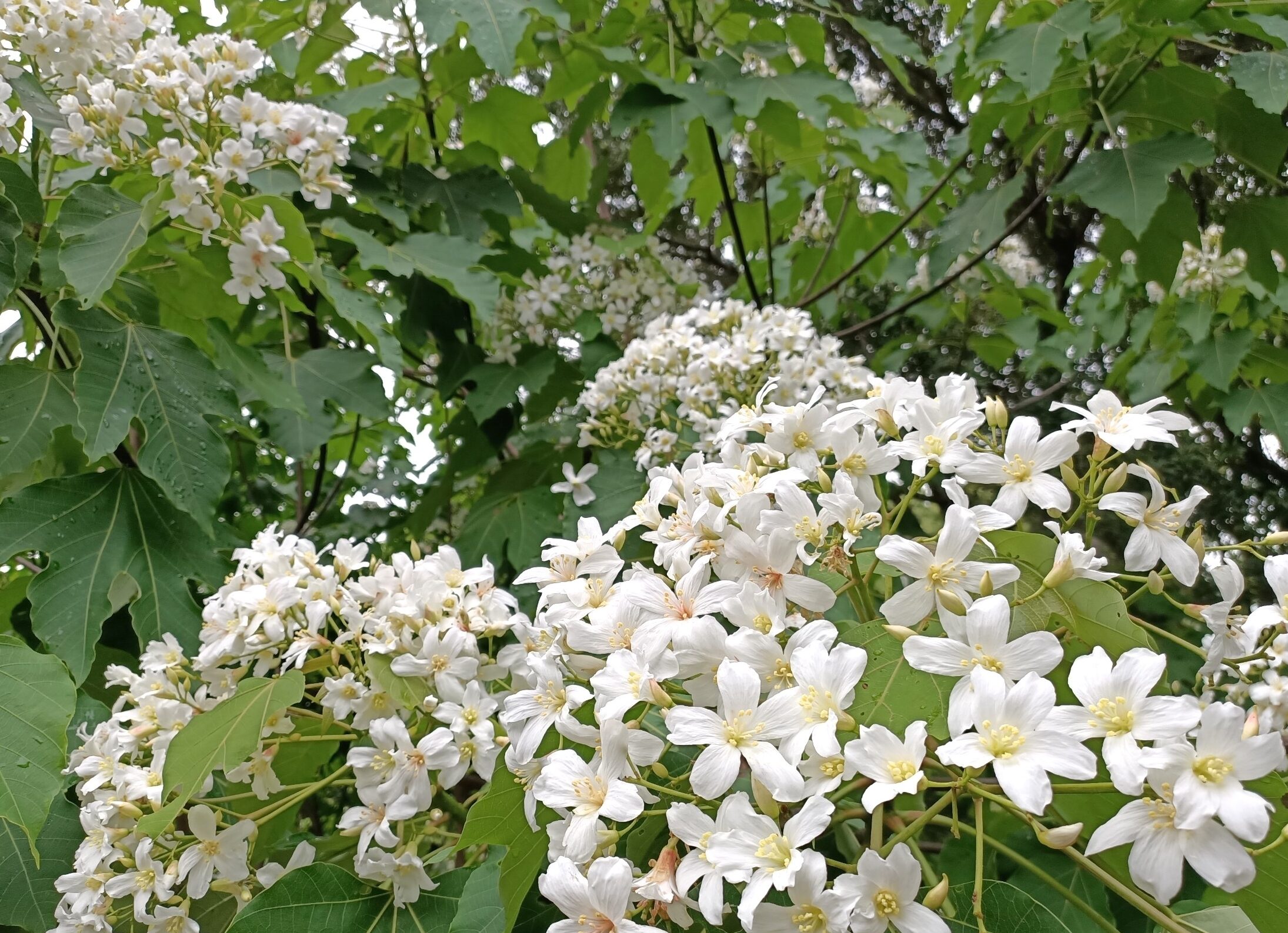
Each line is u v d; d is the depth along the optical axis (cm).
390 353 67
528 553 75
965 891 33
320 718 44
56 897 46
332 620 46
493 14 70
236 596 44
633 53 93
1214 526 121
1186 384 101
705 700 35
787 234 128
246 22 85
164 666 46
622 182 174
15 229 56
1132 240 77
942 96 164
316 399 74
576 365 91
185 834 42
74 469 73
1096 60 76
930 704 32
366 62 94
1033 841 59
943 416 39
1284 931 32
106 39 57
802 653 32
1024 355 135
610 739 33
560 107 155
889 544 34
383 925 41
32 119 58
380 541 110
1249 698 39
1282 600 33
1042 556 36
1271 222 76
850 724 31
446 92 90
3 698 42
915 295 121
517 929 43
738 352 73
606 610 38
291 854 48
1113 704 29
